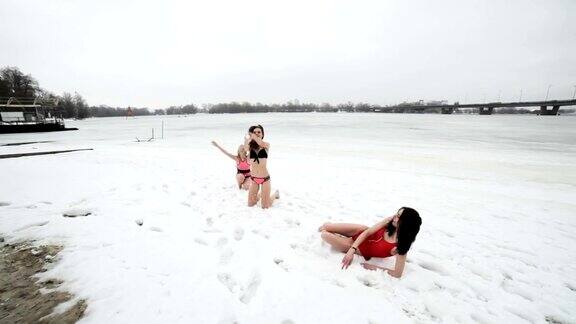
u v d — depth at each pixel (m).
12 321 2.47
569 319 2.94
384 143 20.56
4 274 3.12
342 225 4.14
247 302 2.91
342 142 21.16
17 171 7.70
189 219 4.88
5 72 76.44
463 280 3.55
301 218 5.23
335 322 2.64
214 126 43.34
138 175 7.96
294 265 3.57
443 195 7.64
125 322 2.52
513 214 6.25
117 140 22.84
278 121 56.72
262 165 5.39
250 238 4.25
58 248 3.68
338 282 3.26
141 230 4.30
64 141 21.84
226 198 6.15
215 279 3.19
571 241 4.87
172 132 32.34
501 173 10.85
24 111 37.59
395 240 3.57
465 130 33.44
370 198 6.99
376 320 2.70
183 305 2.75
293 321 2.63
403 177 9.75
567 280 3.67
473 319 2.92
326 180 8.80
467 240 4.77
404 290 3.22
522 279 3.65
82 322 2.50
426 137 25.12
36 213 4.75
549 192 8.27
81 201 5.45
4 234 3.99
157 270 3.29
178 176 8.14
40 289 2.90
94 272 3.19
